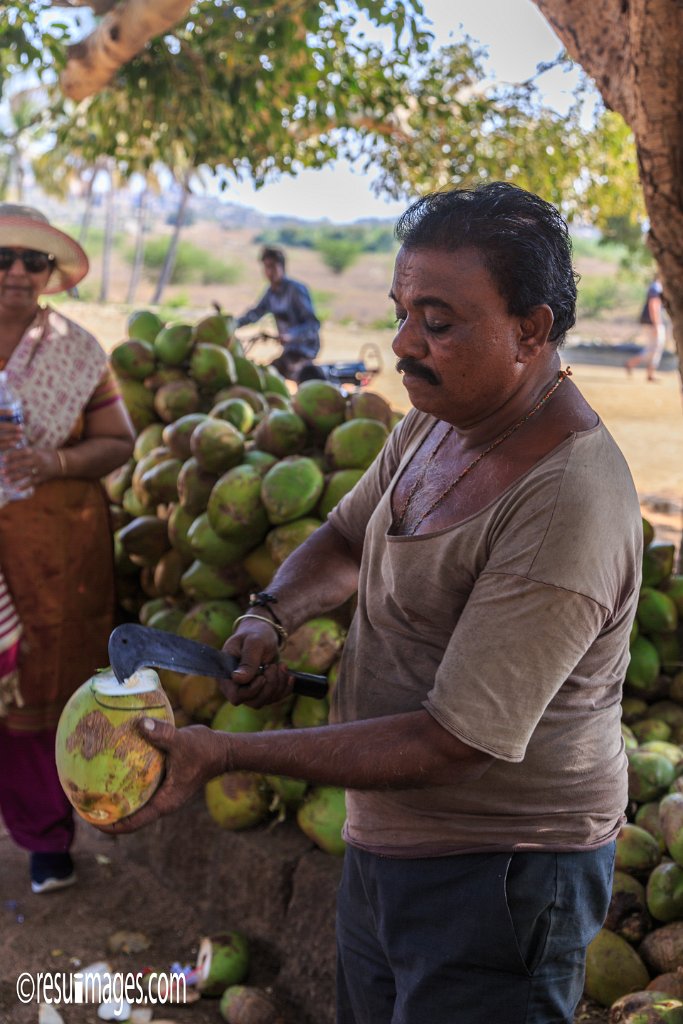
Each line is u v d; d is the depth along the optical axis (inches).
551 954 71.6
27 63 255.0
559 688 66.7
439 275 62.5
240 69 255.0
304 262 2519.7
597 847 72.1
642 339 1347.2
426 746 64.8
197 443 142.3
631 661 137.8
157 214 3112.7
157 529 161.5
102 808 66.5
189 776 66.3
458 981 72.3
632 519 65.7
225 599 146.1
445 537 68.2
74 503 137.3
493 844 70.5
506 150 377.4
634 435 515.8
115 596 146.7
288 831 130.7
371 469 87.3
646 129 134.4
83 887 143.1
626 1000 95.8
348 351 953.5
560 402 67.6
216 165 290.7
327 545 88.9
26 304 132.0
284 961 122.2
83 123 336.2
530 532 63.5
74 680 140.0
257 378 186.2
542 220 63.9
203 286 2208.4
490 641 63.4
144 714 67.6
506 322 63.3
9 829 139.9
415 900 73.4
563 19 146.3
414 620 72.7
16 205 131.1
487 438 68.9
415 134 365.4
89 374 135.9
